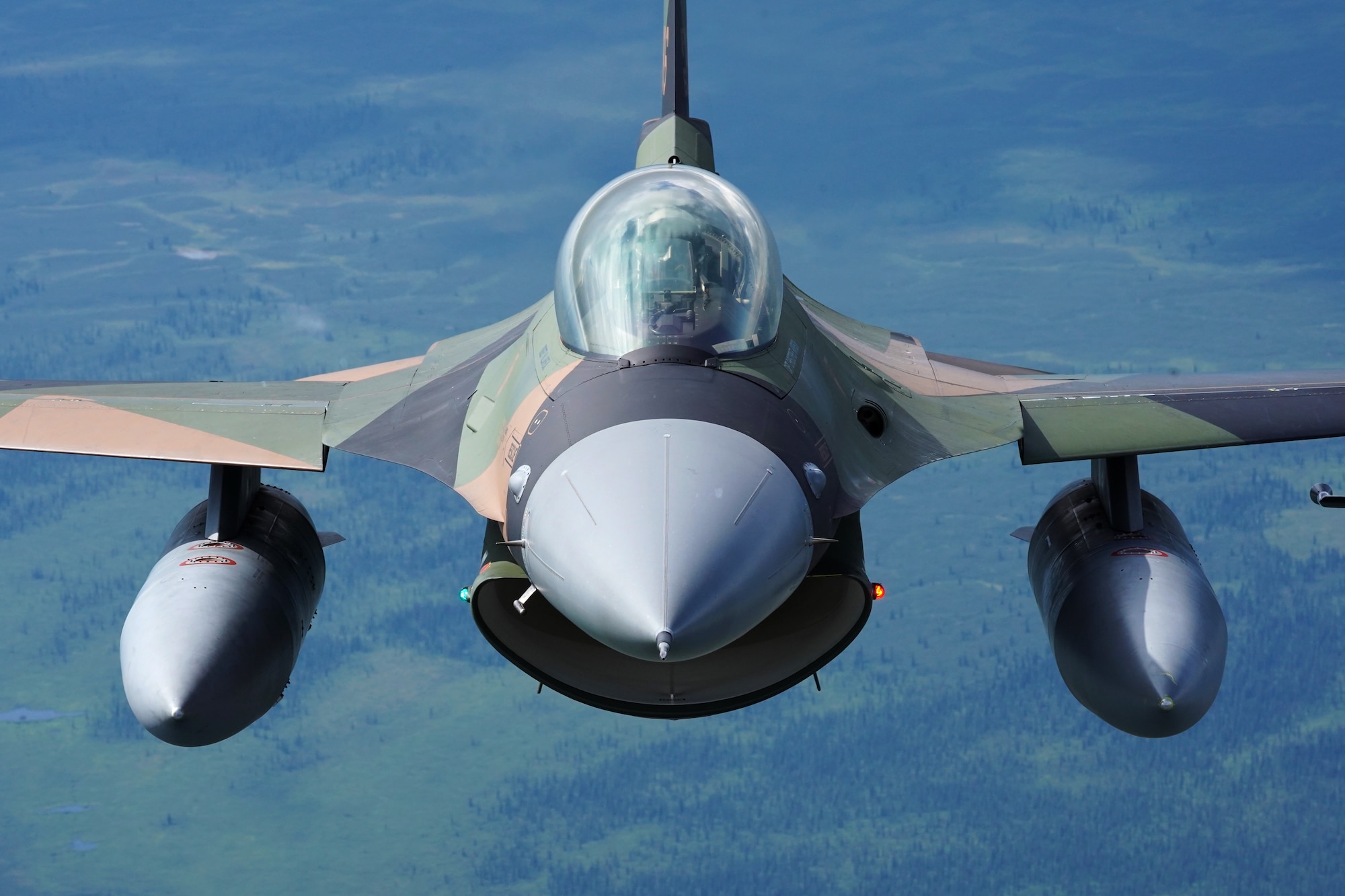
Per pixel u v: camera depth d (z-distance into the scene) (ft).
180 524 153.38
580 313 114.42
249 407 150.82
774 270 119.34
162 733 131.64
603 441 99.50
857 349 147.84
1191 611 129.80
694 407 102.47
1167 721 125.59
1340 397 146.30
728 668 113.70
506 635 114.32
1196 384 151.43
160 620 134.10
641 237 114.42
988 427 138.62
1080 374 160.45
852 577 108.47
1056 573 143.43
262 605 139.03
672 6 182.19
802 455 104.94
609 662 114.01
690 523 91.56
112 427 146.10
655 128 177.68
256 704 136.46
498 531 119.55
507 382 127.34
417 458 131.03
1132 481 142.00
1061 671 136.87
